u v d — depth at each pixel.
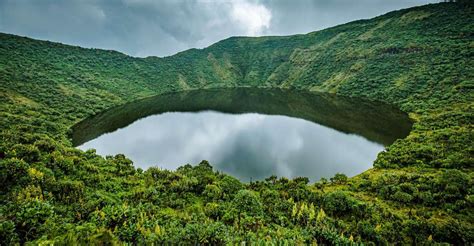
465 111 85.81
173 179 51.72
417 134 77.06
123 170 56.56
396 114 112.88
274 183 53.97
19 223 27.31
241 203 39.34
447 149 59.44
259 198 43.84
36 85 126.88
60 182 40.78
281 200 42.47
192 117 129.88
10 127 69.38
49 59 167.38
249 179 64.31
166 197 43.94
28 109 97.31
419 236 32.19
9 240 24.50
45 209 30.52
